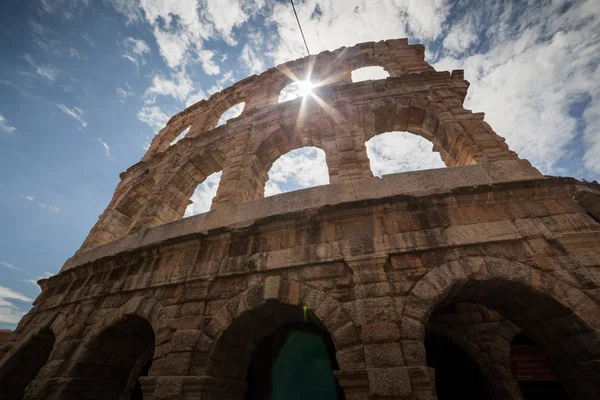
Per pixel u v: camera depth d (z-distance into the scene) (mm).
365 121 13602
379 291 6848
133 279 10172
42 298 14039
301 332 10844
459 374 10914
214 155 16281
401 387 5559
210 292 8500
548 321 6816
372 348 6156
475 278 6637
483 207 7793
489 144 10734
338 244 7926
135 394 11742
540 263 6660
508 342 10320
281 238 8664
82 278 12336
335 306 6984
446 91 13508
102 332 9555
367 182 9227
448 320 11148
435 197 7852
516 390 9414
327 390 9805
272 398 9922
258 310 7855
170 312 8547
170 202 15516
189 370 7234
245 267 8438
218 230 9180
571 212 7297
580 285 6230
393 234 7711
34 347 11945
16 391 11508
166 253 10133
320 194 9391
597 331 5676
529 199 7727
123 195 18781
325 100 14609
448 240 7312
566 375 6820
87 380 9336
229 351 7957
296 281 7719
